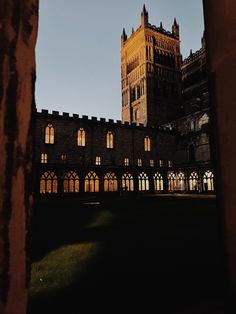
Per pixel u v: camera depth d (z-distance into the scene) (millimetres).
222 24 1087
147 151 51906
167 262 5992
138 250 7184
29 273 788
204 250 6961
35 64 854
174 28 71562
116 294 4293
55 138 42594
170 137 55094
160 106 63938
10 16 780
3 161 738
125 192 43656
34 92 842
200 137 49312
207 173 43281
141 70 65625
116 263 6031
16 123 769
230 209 1019
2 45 759
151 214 15594
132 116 68438
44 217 14797
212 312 3295
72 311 3721
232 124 1029
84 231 10273
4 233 726
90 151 45625
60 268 5715
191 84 70312
